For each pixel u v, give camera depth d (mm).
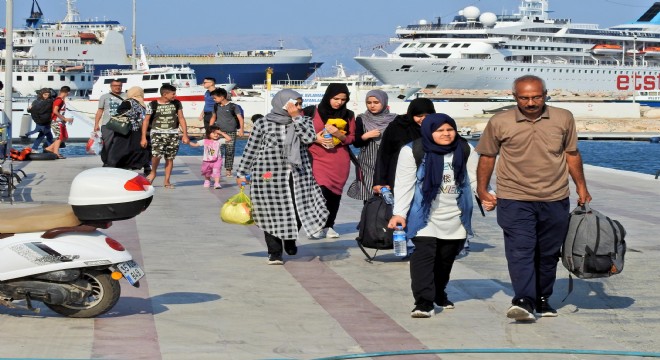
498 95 185250
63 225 11117
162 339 10633
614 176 33531
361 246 15828
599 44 197875
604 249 11438
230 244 17609
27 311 11750
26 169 33750
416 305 11922
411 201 11750
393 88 162375
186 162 38781
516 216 11445
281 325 11438
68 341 10438
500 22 194000
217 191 27188
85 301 11398
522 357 10125
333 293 13359
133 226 19828
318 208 15398
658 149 109438
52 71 162375
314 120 17344
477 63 186375
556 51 193625
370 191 17484
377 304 12688
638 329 11445
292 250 16141
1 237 11008
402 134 14133
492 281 14414
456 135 11672
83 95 163500
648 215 22609
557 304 12844
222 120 30859
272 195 15266
